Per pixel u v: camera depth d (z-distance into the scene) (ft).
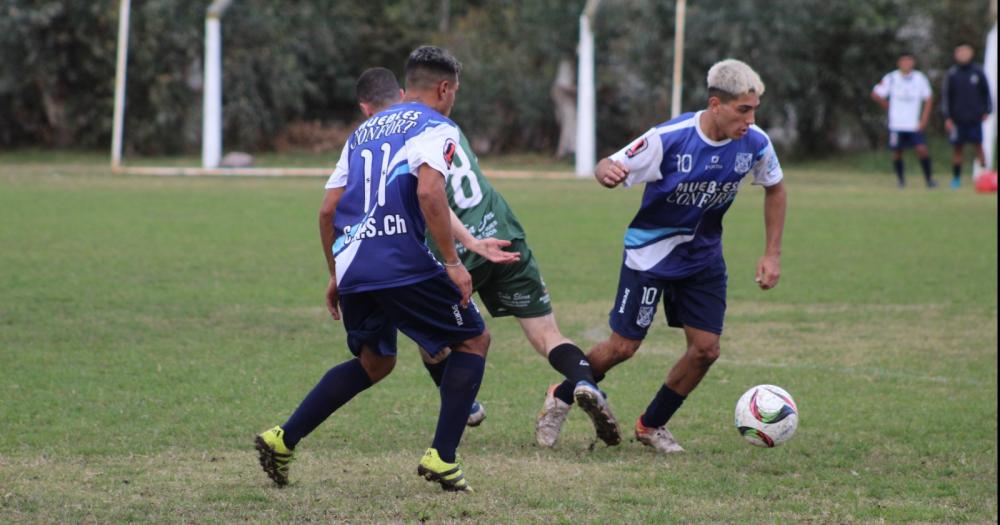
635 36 325.21
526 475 56.08
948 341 94.48
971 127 233.76
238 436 63.36
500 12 371.56
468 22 370.12
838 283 123.44
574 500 51.21
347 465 57.57
